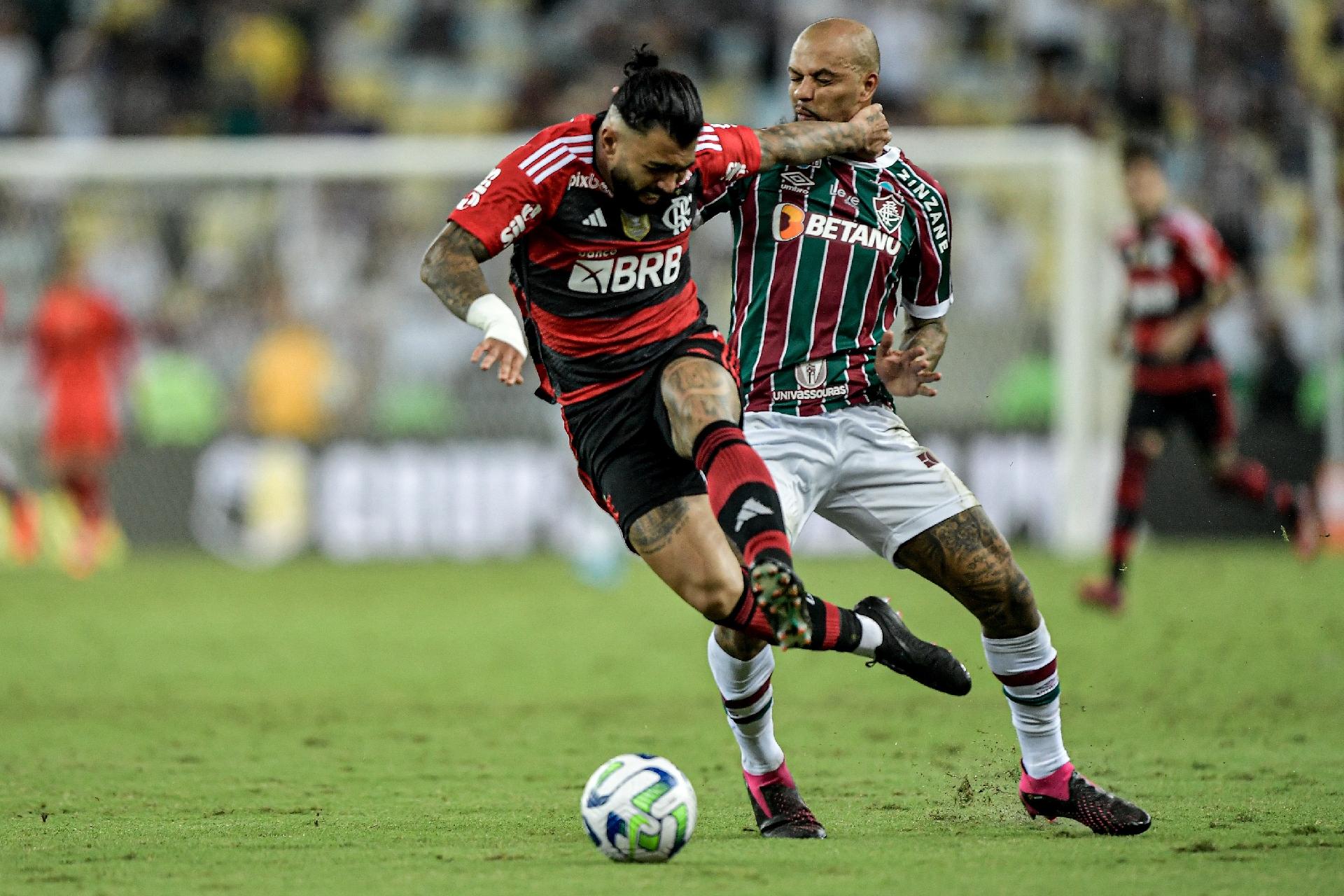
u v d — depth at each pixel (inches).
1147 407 1445.6
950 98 2815.0
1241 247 2492.6
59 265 2032.5
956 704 1044.5
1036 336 2220.7
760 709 645.9
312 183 2274.9
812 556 2169.0
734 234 695.1
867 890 529.7
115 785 772.0
